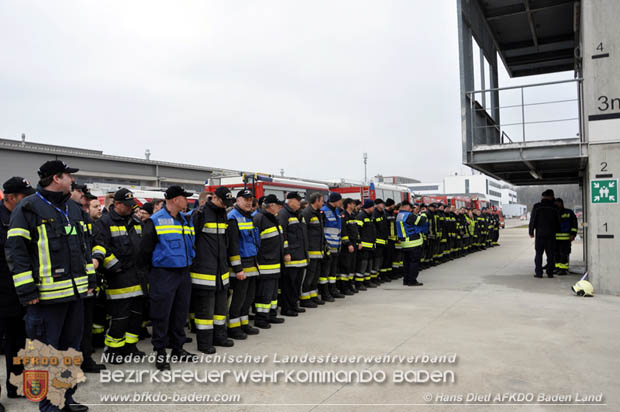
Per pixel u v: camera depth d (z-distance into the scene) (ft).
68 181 12.36
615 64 27.96
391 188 71.41
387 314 23.77
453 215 49.01
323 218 28.17
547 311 23.89
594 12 28.45
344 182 66.44
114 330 16.71
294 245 23.62
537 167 37.65
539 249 36.24
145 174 81.10
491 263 47.44
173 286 16.10
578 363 15.84
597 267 28.50
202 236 17.78
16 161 62.39
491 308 24.85
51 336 11.91
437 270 42.11
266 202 21.44
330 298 27.66
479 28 39.17
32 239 11.62
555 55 47.42
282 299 24.18
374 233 31.83
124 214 16.98
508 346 17.85
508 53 47.83
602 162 28.32
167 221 16.12
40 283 11.61
